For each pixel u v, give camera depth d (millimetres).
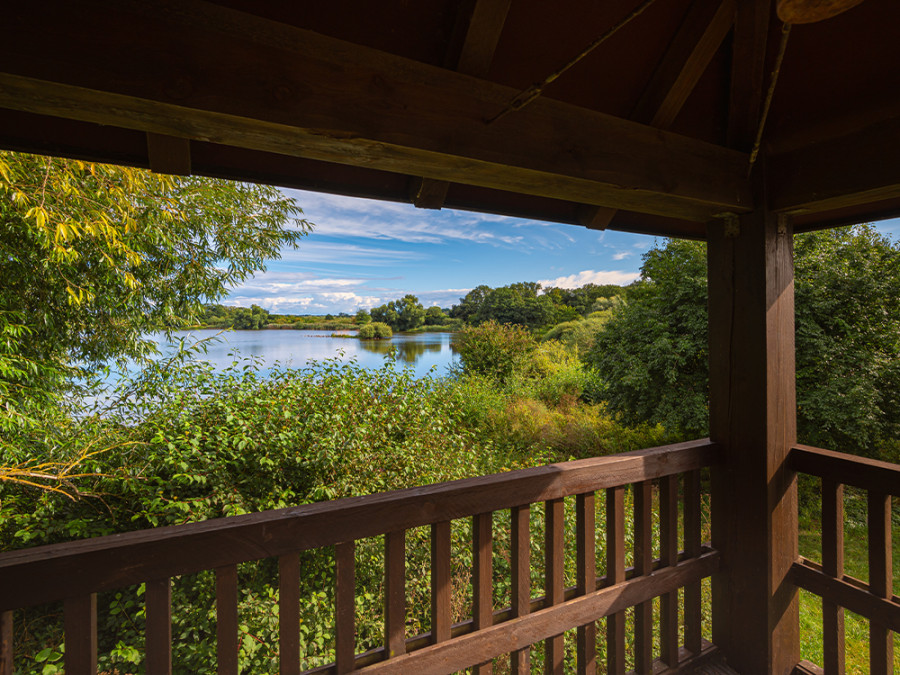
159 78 755
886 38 1152
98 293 3688
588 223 1664
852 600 1386
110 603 2494
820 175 1327
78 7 712
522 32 1116
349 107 904
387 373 3854
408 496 1098
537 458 3961
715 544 1653
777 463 1513
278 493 2910
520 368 10055
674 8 1182
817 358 4590
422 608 2703
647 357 5441
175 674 2336
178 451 2809
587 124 1187
